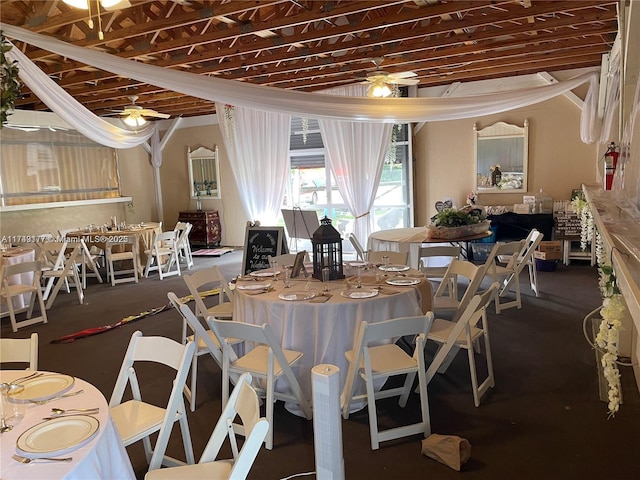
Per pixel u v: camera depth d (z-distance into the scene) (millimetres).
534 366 3482
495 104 5699
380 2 3855
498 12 4344
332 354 2863
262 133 8281
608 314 2201
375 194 7637
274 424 2859
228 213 9656
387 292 3055
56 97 5531
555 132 7086
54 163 8078
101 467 1518
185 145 9820
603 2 4012
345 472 2355
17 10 4273
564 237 6637
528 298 5184
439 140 7766
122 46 5168
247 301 3109
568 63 6379
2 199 7305
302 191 8727
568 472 2285
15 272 4789
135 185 9688
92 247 6930
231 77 6141
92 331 4652
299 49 5238
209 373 3643
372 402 2537
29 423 1628
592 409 2848
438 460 2412
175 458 2564
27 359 2273
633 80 3277
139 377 3604
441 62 5992
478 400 2961
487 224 5516
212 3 4094
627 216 2859
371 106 5059
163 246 7805
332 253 3463
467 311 2807
